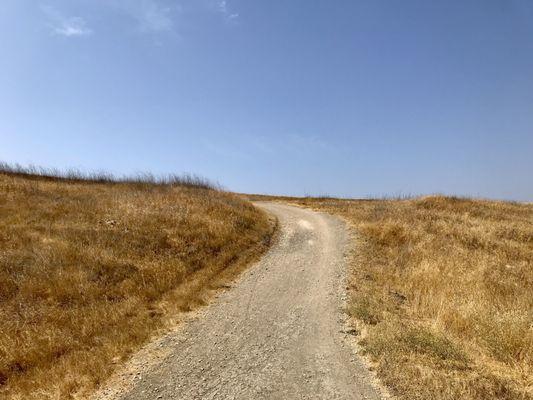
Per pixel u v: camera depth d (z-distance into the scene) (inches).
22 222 571.5
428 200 970.7
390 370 249.9
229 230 609.6
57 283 405.7
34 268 431.2
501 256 550.0
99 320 350.6
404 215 750.5
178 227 584.1
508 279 447.5
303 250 592.4
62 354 306.3
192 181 996.6
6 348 306.3
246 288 444.5
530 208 991.0
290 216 854.5
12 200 669.9
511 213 909.8
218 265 506.9
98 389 257.1
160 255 500.1
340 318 350.6
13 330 335.0
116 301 396.5
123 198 710.5
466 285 409.1
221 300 410.6
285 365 273.6
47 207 641.0
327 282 451.2
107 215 613.3
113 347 307.6
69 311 365.7
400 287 421.4
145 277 444.5
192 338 325.4
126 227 565.0
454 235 634.2
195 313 378.6
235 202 820.6
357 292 409.7
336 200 1205.1
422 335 286.7
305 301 399.2
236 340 318.3
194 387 252.5
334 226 732.0
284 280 467.5
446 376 239.1
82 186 873.5
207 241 558.9
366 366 263.7
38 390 258.5
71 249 475.2
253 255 565.3
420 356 266.1
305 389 242.1
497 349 272.5
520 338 279.1
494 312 334.0
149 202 693.3
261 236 657.6
